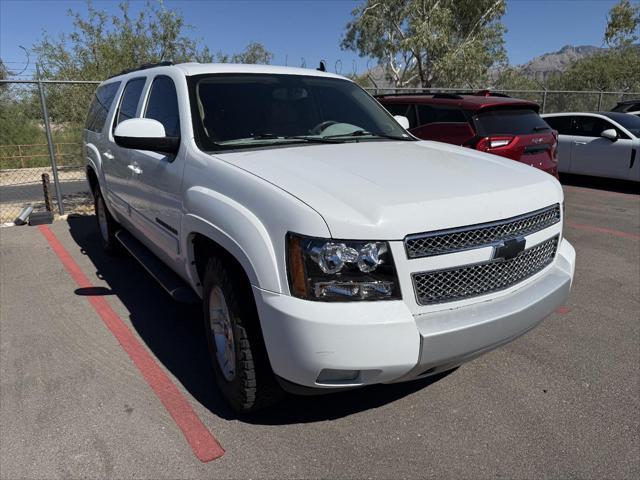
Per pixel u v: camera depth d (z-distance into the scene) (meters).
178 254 3.51
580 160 11.20
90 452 2.74
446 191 2.61
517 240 2.67
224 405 3.17
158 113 3.99
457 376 3.49
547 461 2.66
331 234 2.31
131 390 3.33
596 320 4.36
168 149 3.43
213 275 2.93
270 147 3.37
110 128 5.14
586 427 2.93
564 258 3.20
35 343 3.99
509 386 3.36
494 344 2.59
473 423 2.98
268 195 2.55
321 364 2.34
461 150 3.69
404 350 2.35
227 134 3.42
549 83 33.25
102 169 5.46
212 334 3.15
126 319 4.43
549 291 2.85
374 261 2.32
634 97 21.25
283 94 3.88
